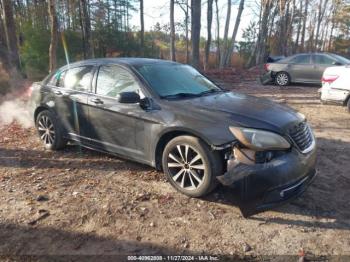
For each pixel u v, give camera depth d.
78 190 4.43
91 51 21.30
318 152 5.95
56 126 5.73
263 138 3.62
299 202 4.14
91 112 5.10
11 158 5.60
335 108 9.72
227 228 3.60
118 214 3.85
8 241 3.38
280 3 34.81
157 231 3.54
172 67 5.26
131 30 29.48
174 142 4.19
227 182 3.66
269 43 36.75
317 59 14.07
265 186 3.52
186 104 4.29
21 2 28.17
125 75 4.83
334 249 3.27
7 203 4.10
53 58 14.09
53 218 3.78
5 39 16.12
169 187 4.48
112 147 5.00
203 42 40.31
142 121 4.47
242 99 4.66
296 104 10.37
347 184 4.65
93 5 25.38
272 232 3.54
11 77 13.26
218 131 3.81
